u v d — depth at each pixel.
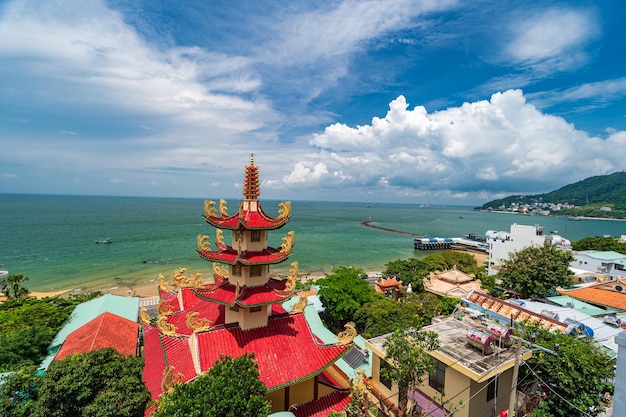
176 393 16.44
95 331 38.78
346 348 24.44
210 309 29.06
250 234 25.61
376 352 27.42
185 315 29.27
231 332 24.67
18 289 66.88
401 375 19.47
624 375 12.59
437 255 101.25
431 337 21.50
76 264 109.38
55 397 18.08
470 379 21.69
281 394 23.91
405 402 20.69
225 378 16.66
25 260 112.06
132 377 20.59
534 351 24.38
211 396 15.30
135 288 87.38
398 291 77.06
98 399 18.48
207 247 27.89
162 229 199.75
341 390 26.30
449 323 29.50
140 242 152.50
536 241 85.69
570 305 50.62
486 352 23.41
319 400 25.20
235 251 26.17
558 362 23.80
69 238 156.50
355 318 51.53
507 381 24.48
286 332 26.22
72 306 53.00
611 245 102.50
